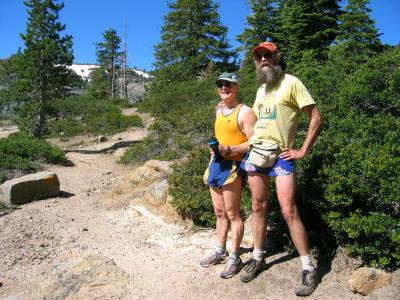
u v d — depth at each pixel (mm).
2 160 10805
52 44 17312
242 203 5434
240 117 3932
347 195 3982
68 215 7078
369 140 4387
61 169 11500
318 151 4574
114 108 27125
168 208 6422
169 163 8227
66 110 28391
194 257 4891
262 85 3912
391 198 3756
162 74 33625
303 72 7047
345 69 6949
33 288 4324
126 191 7984
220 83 3979
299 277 3965
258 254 4051
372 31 17547
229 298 3867
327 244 4359
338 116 5402
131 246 5461
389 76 5418
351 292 3635
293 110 3697
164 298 4016
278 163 3711
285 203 3697
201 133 11562
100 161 13047
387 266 3793
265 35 27109
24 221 6746
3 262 5234
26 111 18062
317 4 20656
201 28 34469
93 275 4324
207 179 4336
